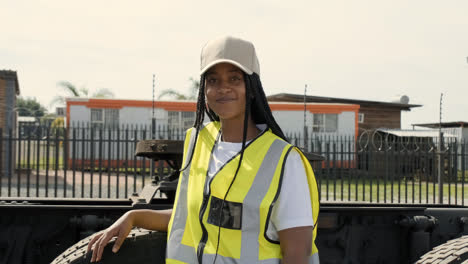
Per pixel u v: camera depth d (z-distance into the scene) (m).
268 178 1.26
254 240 1.25
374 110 24.72
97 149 17.03
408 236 2.94
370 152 8.85
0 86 15.97
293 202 1.24
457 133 23.25
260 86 1.38
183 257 1.39
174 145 2.75
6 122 15.97
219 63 1.33
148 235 1.98
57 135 7.54
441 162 8.94
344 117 19.19
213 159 1.39
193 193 1.38
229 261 1.25
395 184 16.09
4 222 2.68
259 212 1.24
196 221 1.35
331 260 2.90
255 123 1.43
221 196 1.30
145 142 2.81
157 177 3.28
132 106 17.53
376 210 2.91
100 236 1.60
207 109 1.52
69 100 17.20
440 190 8.73
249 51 1.33
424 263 2.28
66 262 1.75
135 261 1.92
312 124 18.97
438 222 2.93
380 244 2.95
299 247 1.22
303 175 1.29
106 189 11.33
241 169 1.29
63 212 2.70
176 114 17.83
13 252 2.66
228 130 1.41
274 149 1.30
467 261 2.14
